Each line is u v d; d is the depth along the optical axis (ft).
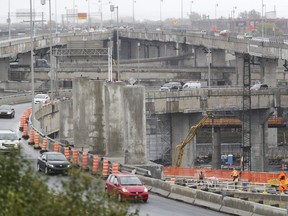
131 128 489.26
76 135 581.94
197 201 367.04
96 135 568.41
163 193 393.50
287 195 526.16
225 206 348.18
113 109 536.42
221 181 619.26
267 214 323.37
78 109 580.30
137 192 358.84
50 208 149.79
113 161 497.46
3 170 161.68
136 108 489.26
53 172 428.97
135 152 488.85
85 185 157.69
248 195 535.60
